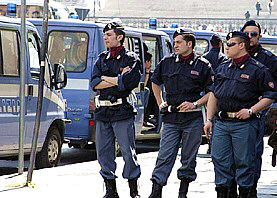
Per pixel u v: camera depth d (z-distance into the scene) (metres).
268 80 14.70
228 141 15.15
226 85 14.91
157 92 16.41
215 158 15.26
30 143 22.08
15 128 21.17
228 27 100.12
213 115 15.46
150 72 30.47
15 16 24.98
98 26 26.62
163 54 32.16
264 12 128.62
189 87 15.84
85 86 26.20
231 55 14.83
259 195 17.89
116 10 129.88
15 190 18.22
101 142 16.16
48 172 21.50
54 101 23.62
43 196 17.47
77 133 26.19
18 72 21.23
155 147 32.72
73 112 26.19
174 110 15.91
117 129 15.93
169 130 16.09
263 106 14.73
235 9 132.50
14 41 21.20
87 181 19.80
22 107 20.75
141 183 19.58
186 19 99.44
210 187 19.05
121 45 15.91
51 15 41.97
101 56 16.06
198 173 21.86
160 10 132.75
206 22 100.00
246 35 14.85
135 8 132.88
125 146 15.99
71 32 26.69
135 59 15.89
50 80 23.39
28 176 19.05
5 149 20.91
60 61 26.64
